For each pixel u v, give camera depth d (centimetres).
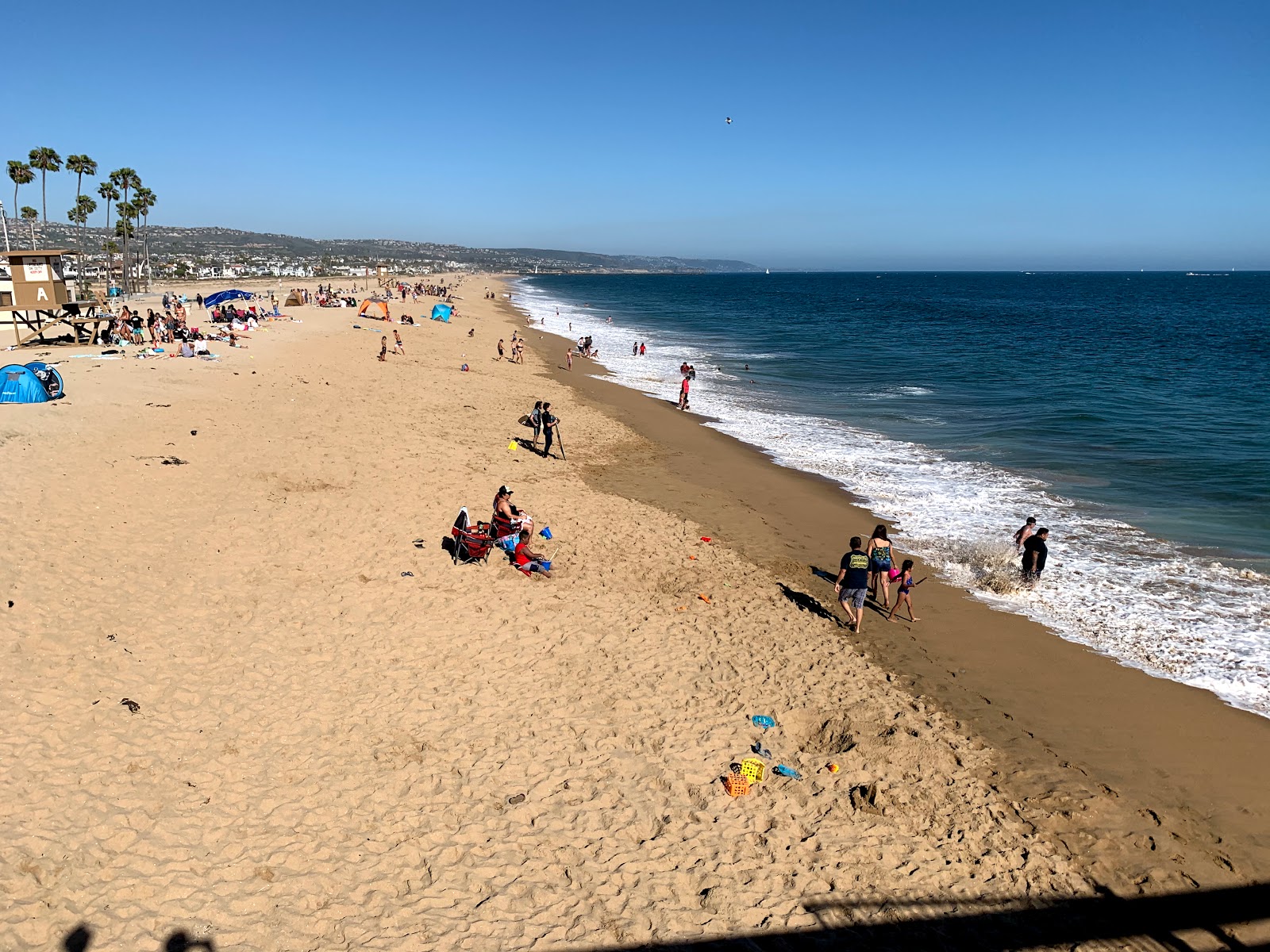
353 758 750
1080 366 4078
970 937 600
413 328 4741
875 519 1634
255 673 872
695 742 820
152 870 593
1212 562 1399
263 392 2206
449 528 1344
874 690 956
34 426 1567
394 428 2006
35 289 2767
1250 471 1980
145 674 838
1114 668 1042
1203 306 10250
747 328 6519
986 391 3278
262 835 641
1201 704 958
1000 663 1049
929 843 701
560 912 595
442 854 643
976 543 1492
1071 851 702
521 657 964
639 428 2444
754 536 1502
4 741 700
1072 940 605
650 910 602
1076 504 1731
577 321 7162
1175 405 2912
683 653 1009
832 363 4203
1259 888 668
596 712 860
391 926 568
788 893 630
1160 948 603
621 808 713
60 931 530
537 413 2072
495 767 755
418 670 915
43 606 916
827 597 1242
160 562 1082
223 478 1433
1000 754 845
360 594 1080
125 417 1733
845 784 773
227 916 560
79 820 628
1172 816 756
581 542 1377
